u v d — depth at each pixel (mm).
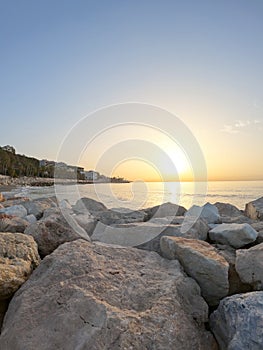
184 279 2391
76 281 2184
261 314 1839
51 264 2463
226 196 15281
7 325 1969
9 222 3795
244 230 3322
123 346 1668
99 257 2590
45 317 1907
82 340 1701
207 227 3760
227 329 1964
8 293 2256
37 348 1713
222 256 2705
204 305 2240
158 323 1841
